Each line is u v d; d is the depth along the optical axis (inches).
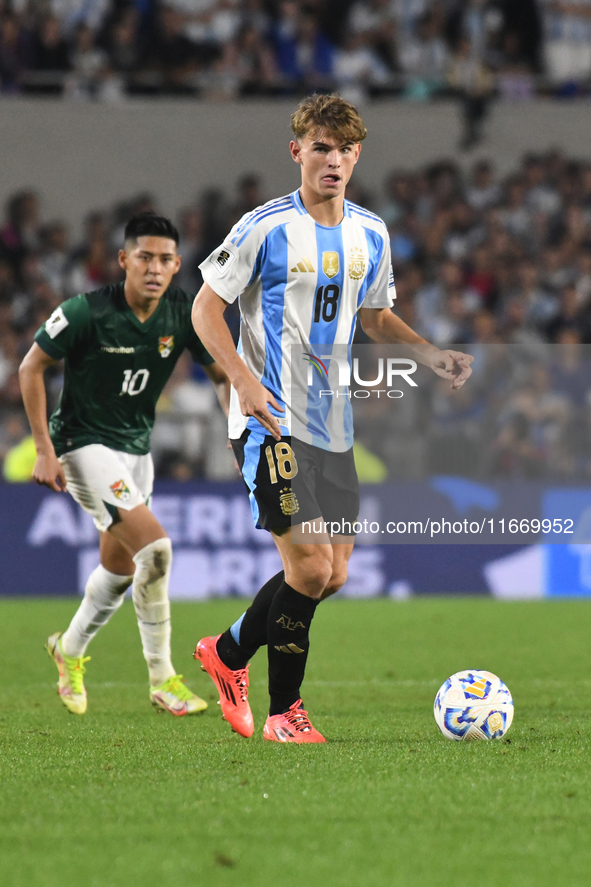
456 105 2652.6
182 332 769.6
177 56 2549.2
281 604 587.5
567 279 2400.3
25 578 1632.6
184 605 1539.1
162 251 735.7
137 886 343.9
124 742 604.7
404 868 361.4
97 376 751.7
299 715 606.5
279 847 384.5
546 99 2674.7
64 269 2314.2
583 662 1032.8
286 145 2620.6
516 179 2539.4
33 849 383.6
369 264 604.4
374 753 553.3
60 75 2522.1
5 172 2546.8
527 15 2687.0
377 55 2630.4
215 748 574.9
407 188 2501.2
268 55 2583.7
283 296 583.2
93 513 745.6
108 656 1088.2
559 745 582.9
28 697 832.9
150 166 2593.5
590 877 352.8
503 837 396.8
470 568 1675.7
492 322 2256.4
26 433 1742.1
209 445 1681.8
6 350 2074.3
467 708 605.6
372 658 1066.1
